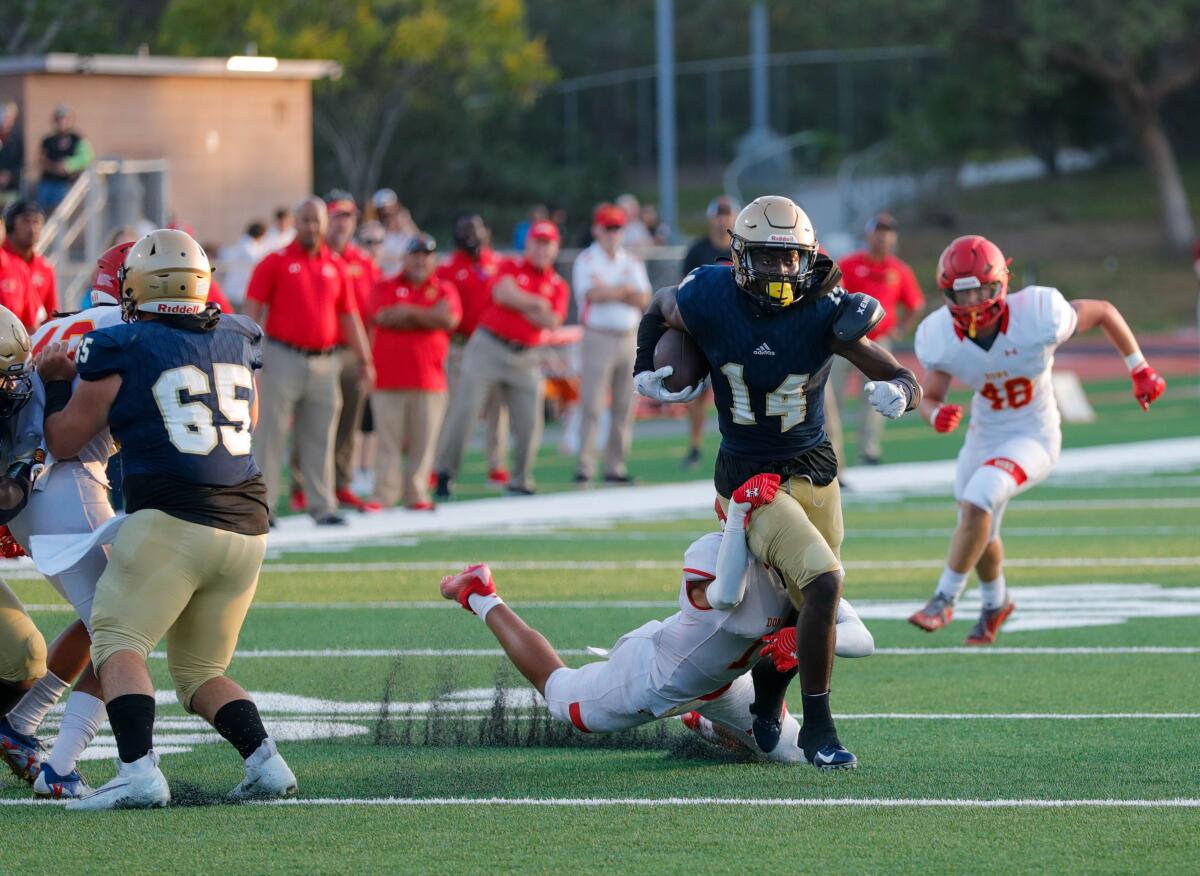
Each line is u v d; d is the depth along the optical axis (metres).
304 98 86.25
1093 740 23.48
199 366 19.91
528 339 51.97
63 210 64.75
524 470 53.41
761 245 20.52
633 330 55.75
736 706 22.20
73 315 22.09
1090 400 86.56
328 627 32.16
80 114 78.44
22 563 39.72
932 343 31.34
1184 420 76.75
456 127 157.12
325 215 44.06
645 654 21.45
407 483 49.97
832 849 17.91
